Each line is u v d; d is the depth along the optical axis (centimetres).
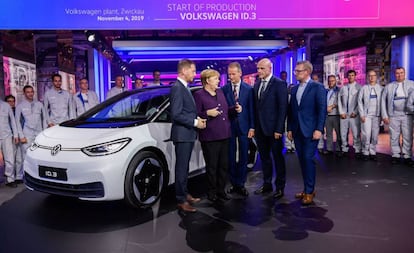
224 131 329
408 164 499
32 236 268
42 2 466
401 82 503
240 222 291
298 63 331
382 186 392
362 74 941
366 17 515
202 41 945
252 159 478
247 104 354
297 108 334
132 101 384
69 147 300
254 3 499
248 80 1623
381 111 521
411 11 517
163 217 305
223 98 335
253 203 340
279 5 503
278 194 358
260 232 270
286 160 549
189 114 307
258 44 973
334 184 403
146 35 1024
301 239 256
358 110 544
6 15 460
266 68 342
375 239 254
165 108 356
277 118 341
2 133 414
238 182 368
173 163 353
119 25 480
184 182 318
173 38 968
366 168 483
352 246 243
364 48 928
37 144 328
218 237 262
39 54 788
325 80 1018
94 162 288
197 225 286
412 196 354
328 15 510
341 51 1042
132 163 305
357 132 558
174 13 486
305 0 505
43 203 347
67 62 843
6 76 848
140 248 246
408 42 780
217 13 493
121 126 323
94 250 244
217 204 338
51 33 786
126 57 1243
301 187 396
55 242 257
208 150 332
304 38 950
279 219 297
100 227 284
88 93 542
